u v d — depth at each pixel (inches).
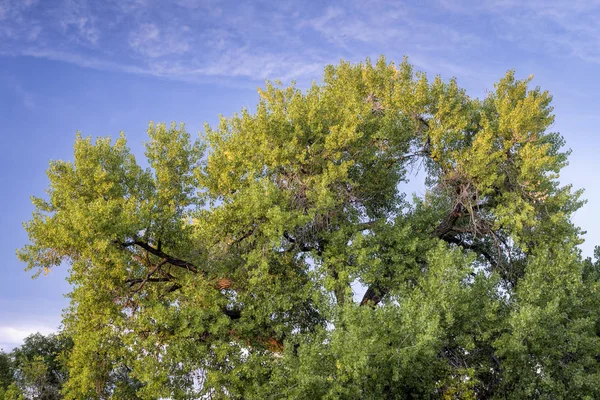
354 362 583.2
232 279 849.5
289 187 858.1
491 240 977.5
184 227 870.4
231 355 738.8
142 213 775.1
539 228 866.8
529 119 864.9
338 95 1002.7
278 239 767.1
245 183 841.5
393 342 636.7
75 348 784.3
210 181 857.5
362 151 880.3
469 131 983.0
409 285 807.7
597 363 743.1
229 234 832.3
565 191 890.1
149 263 892.0
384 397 636.7
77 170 847.7
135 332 735.1
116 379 906.1
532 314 663.1
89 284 753.6
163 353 727.7
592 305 784.3
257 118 864.9
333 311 715.4
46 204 880.9
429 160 982.4
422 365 652.7
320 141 871.1
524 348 665.0
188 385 737.0
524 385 693.3
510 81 991.0
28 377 1060.5
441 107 909.8
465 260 738.2
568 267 777.6
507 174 901.8
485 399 752.3
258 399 671.8
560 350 709.9
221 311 788.0
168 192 864.3
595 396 705.6
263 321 807.7
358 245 786.2
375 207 958.4
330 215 853.2
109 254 749.3
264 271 777.6
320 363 641.0
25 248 841.5
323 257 823.1
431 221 891.4
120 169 884.0
